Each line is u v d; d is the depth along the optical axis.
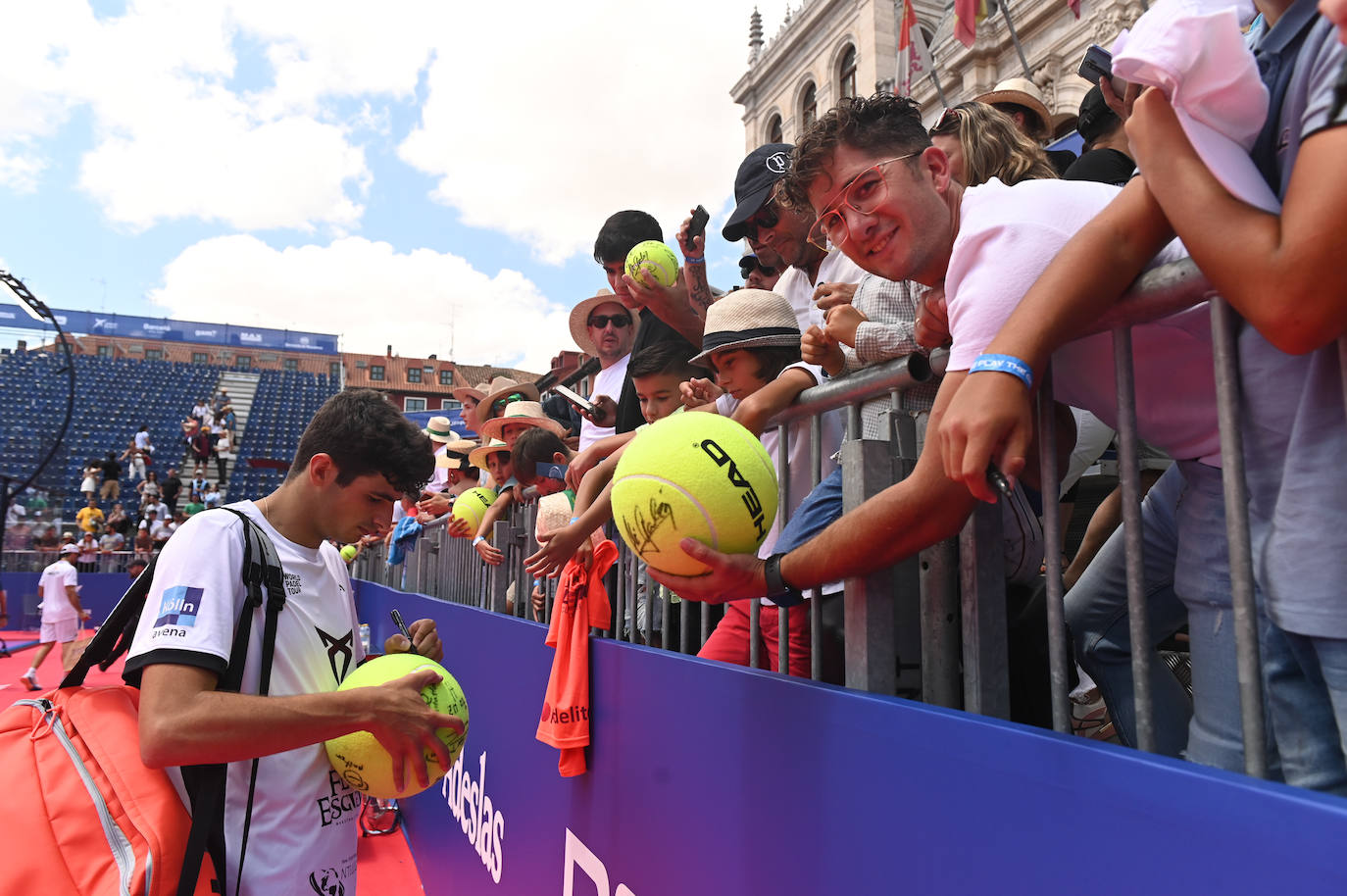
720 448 1.21
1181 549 1.07
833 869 1.06
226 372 33.25
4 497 9.37
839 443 1.81
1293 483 0.82
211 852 1.43
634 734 1.78
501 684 3.03
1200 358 0.97
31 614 14.05
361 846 4.59
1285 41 0.80
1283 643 0.92
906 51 10.04
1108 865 0.69
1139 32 0.76
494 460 4.39
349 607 1.86
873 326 1.42
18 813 1.34
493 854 2.95
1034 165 1.74
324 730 1.44
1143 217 0.82
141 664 1.41
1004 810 0.80
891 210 1.27
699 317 2.88
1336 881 0.53
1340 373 0.78
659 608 2.33
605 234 3.13
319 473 1.70
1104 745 0.72
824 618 1.43
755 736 1.28
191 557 1.52
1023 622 1.34
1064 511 2.44
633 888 1.73
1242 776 0.61
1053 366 1.08
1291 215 0.66
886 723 0.97
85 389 27.98
